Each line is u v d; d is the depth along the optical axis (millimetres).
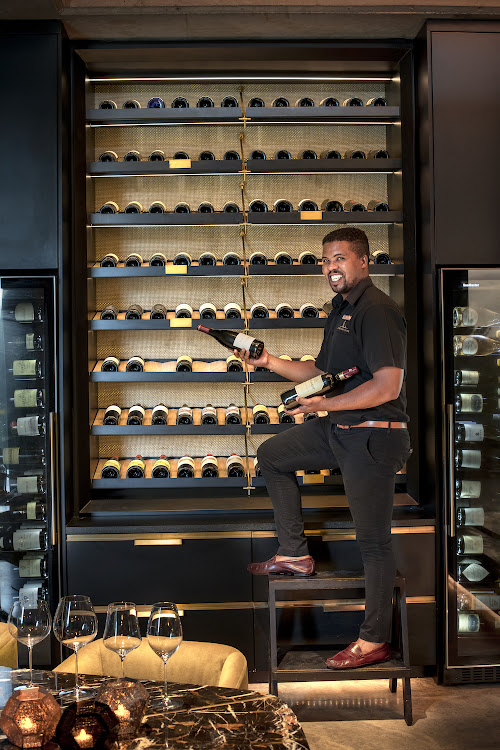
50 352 3195
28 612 1570
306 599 3215
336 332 2873
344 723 2846
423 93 3350
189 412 3633
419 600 3236
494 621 3295
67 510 3250
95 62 3518
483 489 3277
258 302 3852
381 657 2824
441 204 3277
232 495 3604
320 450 2969
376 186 3881
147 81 3748
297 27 3318
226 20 3229
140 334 3816
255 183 3865
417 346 3410
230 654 1909
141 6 3146
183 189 3855
